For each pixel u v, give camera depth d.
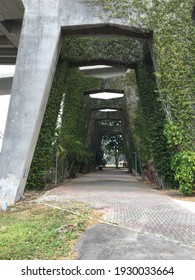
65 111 18.91
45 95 10.52
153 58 11.65
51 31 10.62
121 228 5.64
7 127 9.86
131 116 20.59
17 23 15.77
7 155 9.65
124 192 11.47
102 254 4.33
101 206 7.87
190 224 5.90
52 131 13.27
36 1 10.82
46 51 10.45
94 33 11.39
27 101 10.03
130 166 30.22
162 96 10.74
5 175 9.49
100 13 10.78
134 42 14.88
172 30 10.80
